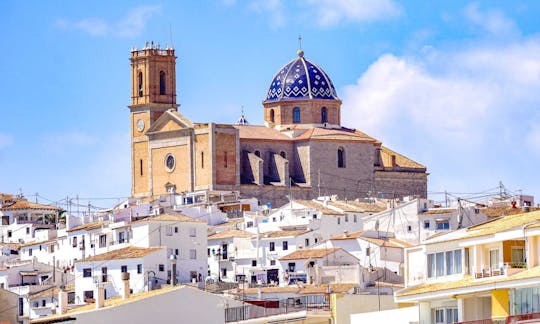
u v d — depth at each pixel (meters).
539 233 94.38
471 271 101.19
